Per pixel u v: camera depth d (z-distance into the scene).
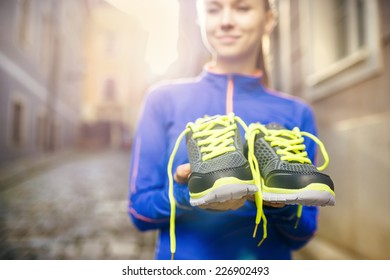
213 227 0.87
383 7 2.44
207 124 0.76
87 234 3.41
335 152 3.02
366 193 2.57
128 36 19.56
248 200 0.80
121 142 19.19
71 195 5.52
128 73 19.52
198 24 1.15
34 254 2.81
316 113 3.41
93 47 19.00
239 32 0.93
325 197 0.64
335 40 3.18
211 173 0.64
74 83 16.06
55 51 12.53
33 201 4.96
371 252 2.48
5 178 6.49
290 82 3.95
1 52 7.84
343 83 2.92
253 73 1.03
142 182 0.93
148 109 0.99
